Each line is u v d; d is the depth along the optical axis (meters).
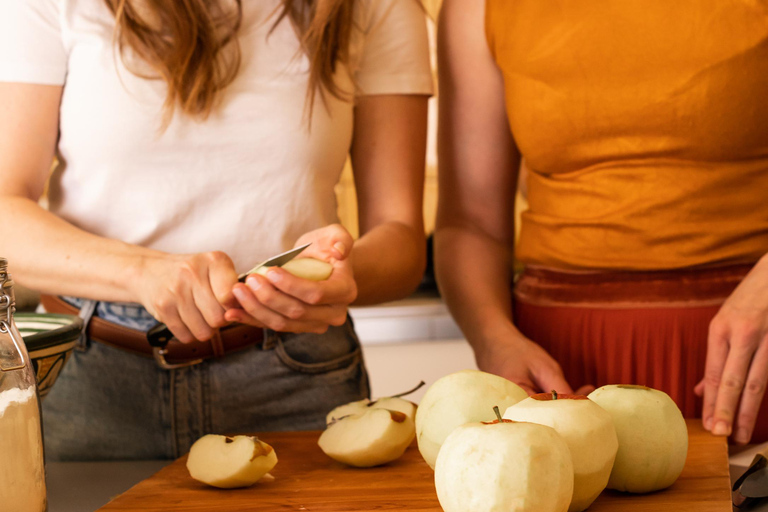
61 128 1.28
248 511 0.99
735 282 1.30
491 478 0.89
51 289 1.20
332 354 1.34
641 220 1.31
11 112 1.25
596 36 1.31
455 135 1.50
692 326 1.31
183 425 1.29
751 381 1.21
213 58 1.27
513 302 1.47
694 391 1.28
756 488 1.00
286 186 1.32
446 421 1.00
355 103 1.44
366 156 1.44
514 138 1.43
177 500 1.02
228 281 1.12
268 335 1.30
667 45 1.28
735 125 1.27
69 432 1.29
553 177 1.40
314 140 1.33
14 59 1.24
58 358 1.07
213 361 1.29
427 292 2.97
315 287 1.12
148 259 1.16
